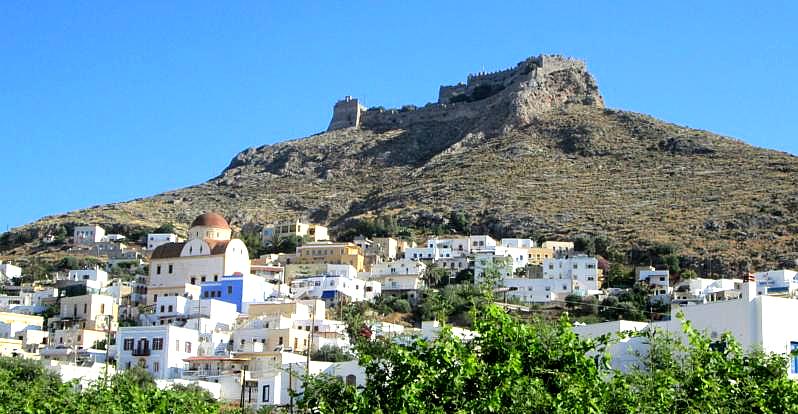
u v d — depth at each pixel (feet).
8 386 282.36
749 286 258.57
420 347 165.78
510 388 152.56
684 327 183.83
